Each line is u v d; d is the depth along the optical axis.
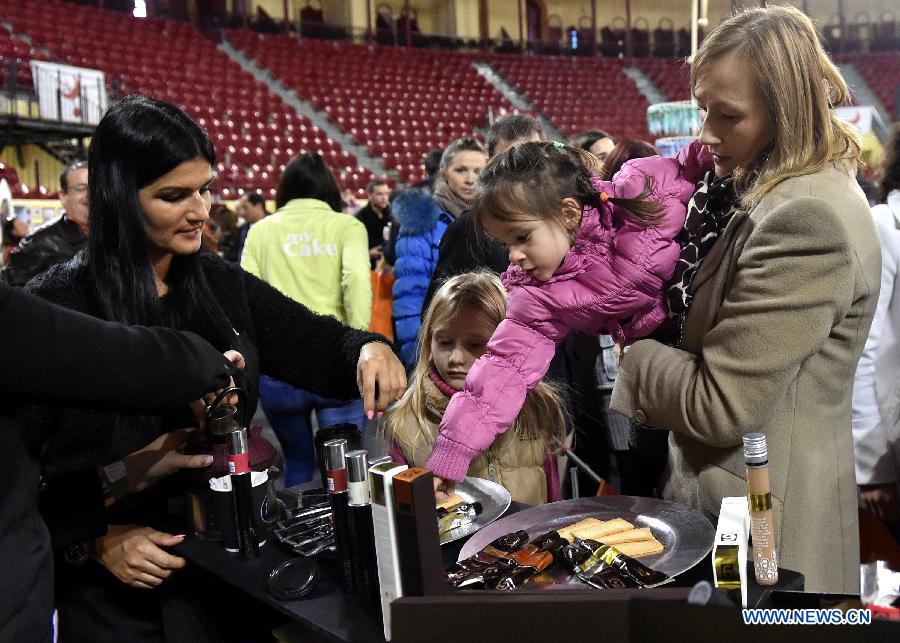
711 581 1.04
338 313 3.16
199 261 1.53
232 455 1.24
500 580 1.04
